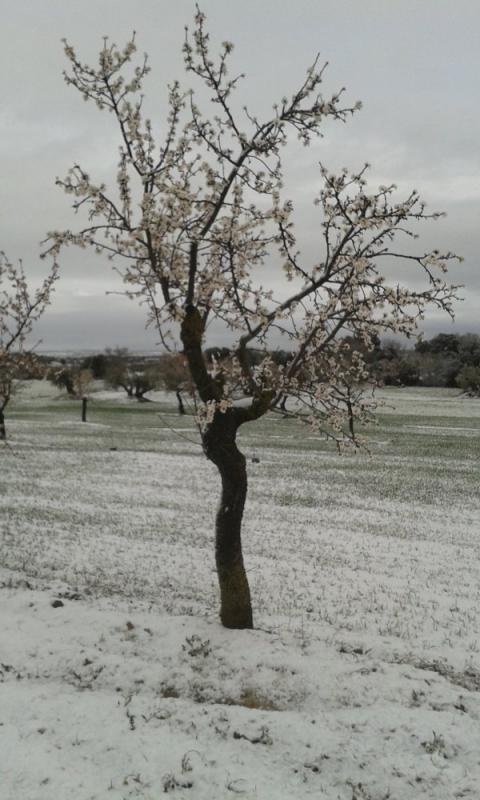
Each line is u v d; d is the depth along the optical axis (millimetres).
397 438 48781
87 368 115312
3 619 8758
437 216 7906
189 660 7727
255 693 6992
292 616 11141
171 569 14430
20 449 38375
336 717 6301
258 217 8281
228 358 9305
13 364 13820
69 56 7695
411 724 6137
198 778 5234
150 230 7906
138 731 5891
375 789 5246
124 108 8078
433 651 9258
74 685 6988
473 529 20484
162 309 8227
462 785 5270
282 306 8453
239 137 8055
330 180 7992
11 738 5574
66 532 17844
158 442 45562
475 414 72312
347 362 9656
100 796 4902
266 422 62000
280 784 5246
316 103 7703
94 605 9898
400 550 17453
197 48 7738
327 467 33562
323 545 17766
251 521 20781
